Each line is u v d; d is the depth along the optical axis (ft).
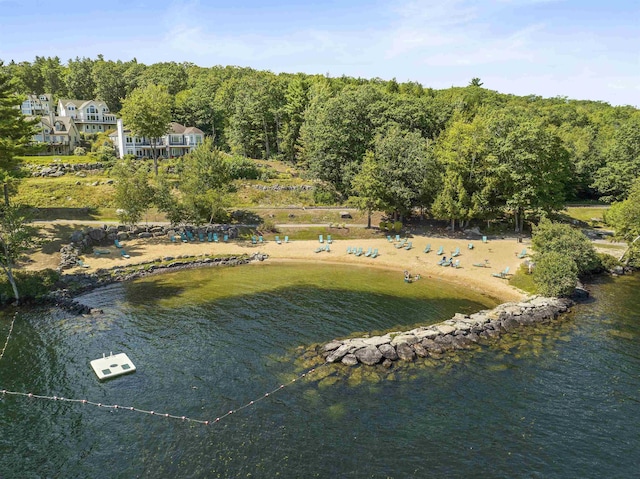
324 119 292.61
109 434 85.61
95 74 501.15
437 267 195.31
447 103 385.50
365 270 193.98
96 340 123.13
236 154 375.66
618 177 283.59
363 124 299.99
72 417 90.63
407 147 243.60
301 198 297.53
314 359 113.09
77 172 301.43
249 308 147.13
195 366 109.40
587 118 496.64
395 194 238.48
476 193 234.17
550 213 251.39
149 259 198.18
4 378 104.58
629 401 97.96
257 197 292.20
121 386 100.94
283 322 135.74
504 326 134.62
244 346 119.75
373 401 96.53
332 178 296.10
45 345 120.47
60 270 176.45
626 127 303.27
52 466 77.61
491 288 171.12
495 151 240.73
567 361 115.14
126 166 233.96
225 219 254.88
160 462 78.38
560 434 86.89
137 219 242.99
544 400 97.96
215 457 79.51
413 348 118.93
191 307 147.74
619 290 171.63
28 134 202.69
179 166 322.34
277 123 410.11
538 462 79.25
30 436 85.15
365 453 80.69
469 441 84.43
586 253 176.65
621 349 122.01
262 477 74.90
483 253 211.61
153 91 314.14
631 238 197.67
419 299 158.20
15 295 149.79
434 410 93.76
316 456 79.82
